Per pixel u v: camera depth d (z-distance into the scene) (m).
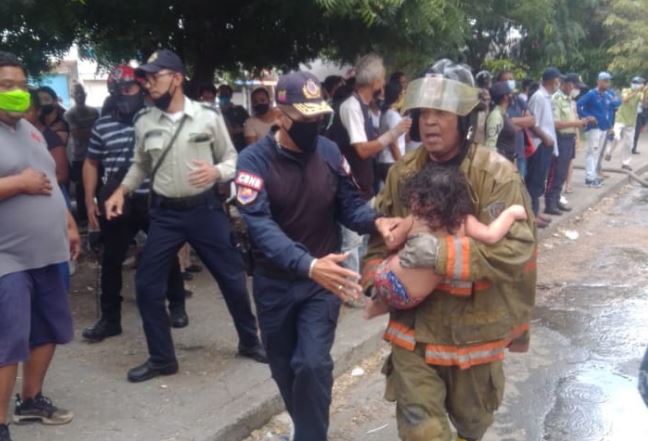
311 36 7.35
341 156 3.35
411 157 3.01
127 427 3.83
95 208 5.05
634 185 13.54
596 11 18.83
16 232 3.46
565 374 5.07
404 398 2.88
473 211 2.76
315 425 3.19
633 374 5.09
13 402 4.11
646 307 6.59
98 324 5.10
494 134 7.46
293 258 2.92
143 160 4.44
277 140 3.19
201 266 6.95
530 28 9.50
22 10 5.05
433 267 2.64
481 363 2.88
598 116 12.12
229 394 4.22
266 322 3.31
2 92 3.36
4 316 3.41
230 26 7.52
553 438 4.16
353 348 5.00
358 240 5.32
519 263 2.68
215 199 4.42
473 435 3.09
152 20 6.78
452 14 6.35
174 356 4.48
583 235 9.50
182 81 4.36
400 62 7.31
